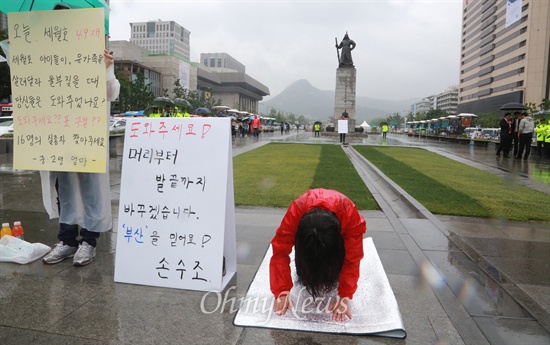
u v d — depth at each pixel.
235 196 6.87
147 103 55.50
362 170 11.22
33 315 2.72
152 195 3.28
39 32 3.46
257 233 4.73
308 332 2.55
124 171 3.34
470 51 120.31
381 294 2.99
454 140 29.06
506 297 3.09
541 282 3.39
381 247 4.25
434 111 78.75
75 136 3.47
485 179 9.57
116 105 50.53
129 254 3.27
